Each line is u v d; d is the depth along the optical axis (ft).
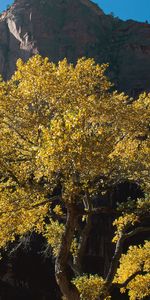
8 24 231.71
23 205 34.88
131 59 228.43
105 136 32.94
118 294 106.83
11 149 37.04
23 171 37.11
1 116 37.29
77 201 36.94
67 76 38.55
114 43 240.32
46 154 30.04
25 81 37.88
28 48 220.02
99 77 40.88
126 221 44.01
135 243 123.95
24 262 108.99
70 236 36.45
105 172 37.86
